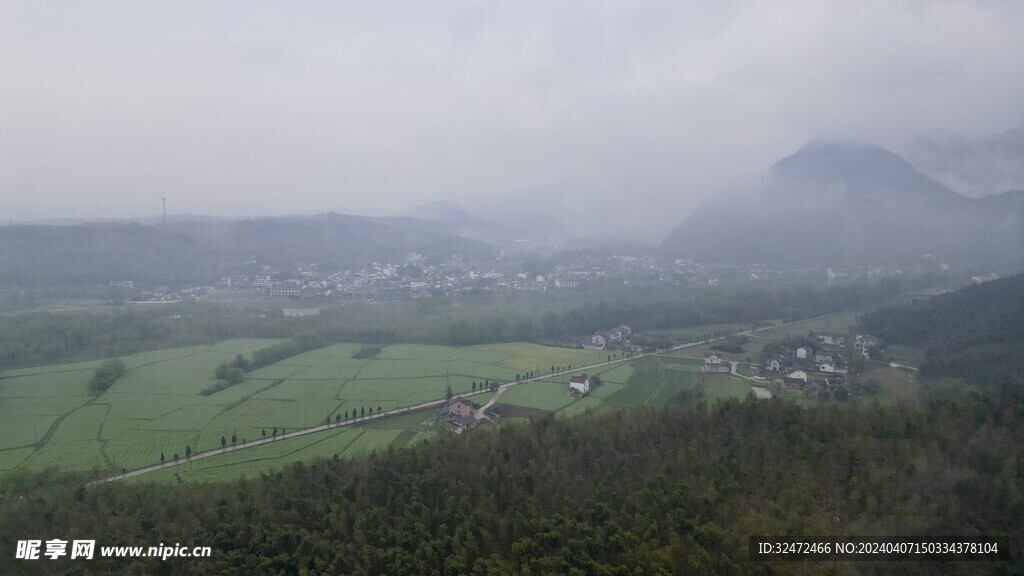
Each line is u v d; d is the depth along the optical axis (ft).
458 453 288.10
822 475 244.01
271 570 213.25
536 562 208.44
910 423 272.51
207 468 333.42
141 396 463.83
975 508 219.82
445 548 220.02
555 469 266.77
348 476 276.62
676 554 205.98
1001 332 504.02
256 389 491.72
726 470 248.93
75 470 326.24
